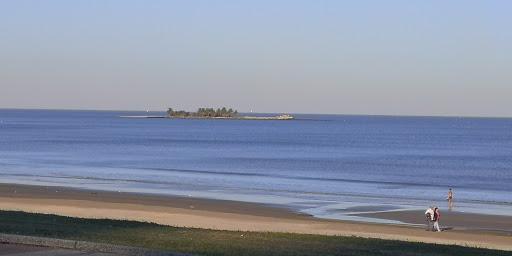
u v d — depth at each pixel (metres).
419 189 47.03
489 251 15.73
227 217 29.92
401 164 72.19
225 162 70.81
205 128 185.00
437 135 160.88
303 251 13.55
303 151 93.31
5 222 17.14
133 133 144.88
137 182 47.75
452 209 35.31
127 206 33.16
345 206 35.34
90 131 151.25
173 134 143.00
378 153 91.00
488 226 28.88
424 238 24.61
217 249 13.18
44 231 14.75
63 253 12.10
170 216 29.81
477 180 55.69
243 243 14.38
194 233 16.19
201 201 36.47
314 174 58.12
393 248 15.22
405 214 32.38
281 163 70.69
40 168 59.41
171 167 62.94
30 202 34.06
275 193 41.78
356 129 196.38
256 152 89.31
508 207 36.72
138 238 14.19
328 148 101.50
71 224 17.58
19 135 125.56
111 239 13.77
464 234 26.14
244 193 41.53
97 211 30.97
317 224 27.84
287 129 186.00
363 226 27.55
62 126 183.25
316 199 38.66
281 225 27.36
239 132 159.75
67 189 41.88
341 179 53.69
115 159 72.69
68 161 68.56
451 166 70.62
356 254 13.55
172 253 11.89
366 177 56.19
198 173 56.72
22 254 11.94
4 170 56.91
